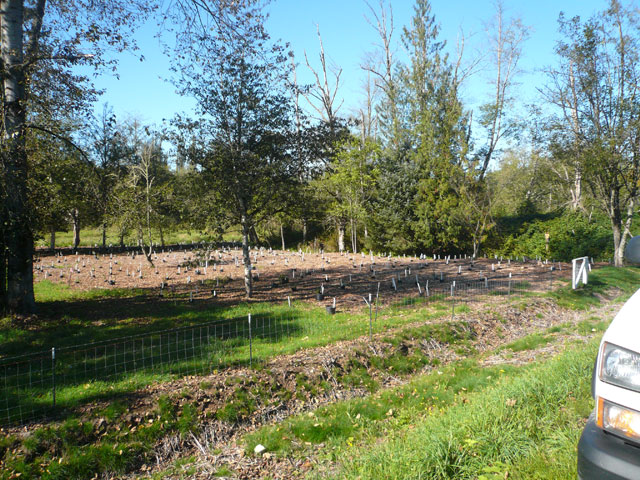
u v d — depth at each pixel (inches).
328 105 1510.8
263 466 221.0
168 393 267.3
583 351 265.7
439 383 313.3
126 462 223.3
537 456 146.1
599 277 716.7
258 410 277.7
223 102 532.1
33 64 452.4
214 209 563.8
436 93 1295.5
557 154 939.3
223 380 289.0
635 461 89.0
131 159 1011.3
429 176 1277.1
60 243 1560.0
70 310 523.2
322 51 1488.7
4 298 485.1
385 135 1444.4
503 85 1312.7
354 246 1347.2
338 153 1208.2
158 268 952.9
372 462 171.5
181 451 239.0
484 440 162.9
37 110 504.1
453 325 424.8
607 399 99.3
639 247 122.5
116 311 517.0
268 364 318.7
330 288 658.2
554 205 1560.0
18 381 282.2
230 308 518.3
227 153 537.6
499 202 1339.8
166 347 360.2
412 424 238.8
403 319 443.8
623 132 819.4
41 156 504.4
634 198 898.1
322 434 246.2
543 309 517.3
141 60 504.7
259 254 1242.0
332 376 320.5
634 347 96.7
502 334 437.7
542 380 215.0
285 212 612.4
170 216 961.5
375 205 1328.7
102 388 271.1
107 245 1519.4
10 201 453.1
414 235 1285.7
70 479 209.0
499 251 1254.3
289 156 571.2
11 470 204.2
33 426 228.2
